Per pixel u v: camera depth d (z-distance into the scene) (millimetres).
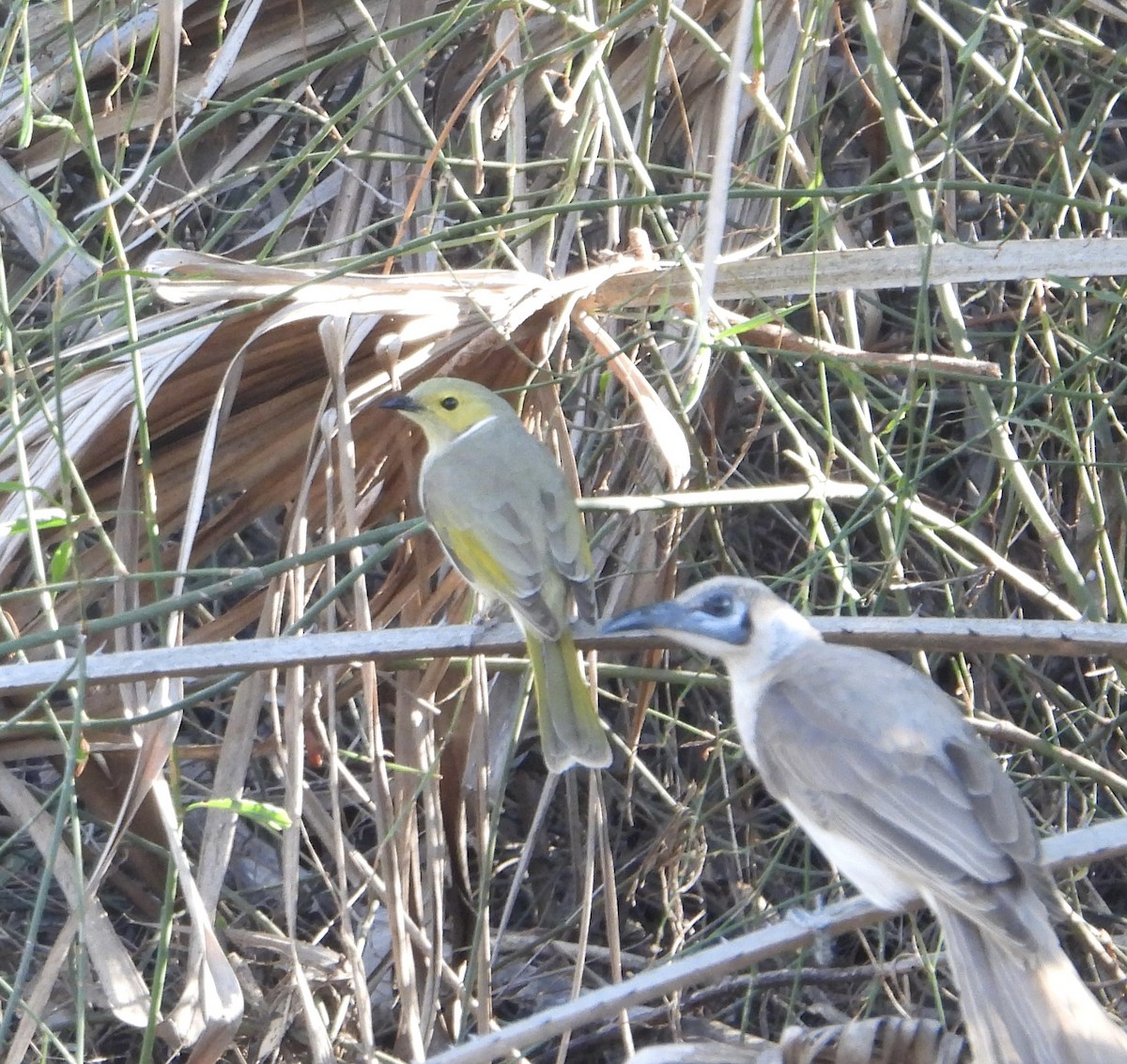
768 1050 6293
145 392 8078
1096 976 10398
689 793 10984
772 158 11664
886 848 6559
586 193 10930
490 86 9711
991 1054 5895
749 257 9859
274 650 7078
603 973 11922
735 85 4816
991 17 10281
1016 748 12328
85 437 8109
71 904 8398
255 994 10188
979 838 6383
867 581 12883
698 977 6430
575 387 10148
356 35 11469
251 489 8875
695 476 10586
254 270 8508
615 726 12703
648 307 10125
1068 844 6738
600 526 11539
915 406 9961
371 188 10961
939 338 12891
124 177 12352
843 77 13391
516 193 11484
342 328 8000
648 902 12414
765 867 12172
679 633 7402
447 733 9094
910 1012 10781
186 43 10641
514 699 10453
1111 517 12109
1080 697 12844
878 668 7137
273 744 9633
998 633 7238
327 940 11680
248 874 11898
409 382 9047
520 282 8711
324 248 10430
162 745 7699
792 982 11305
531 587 8156
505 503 8359
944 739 6746
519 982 11617
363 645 7180
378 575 12742
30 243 11180
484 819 9047
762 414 11508
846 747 6801
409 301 8328
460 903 10062
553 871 12352
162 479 8750
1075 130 11594
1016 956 6117
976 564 11773
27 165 11664
